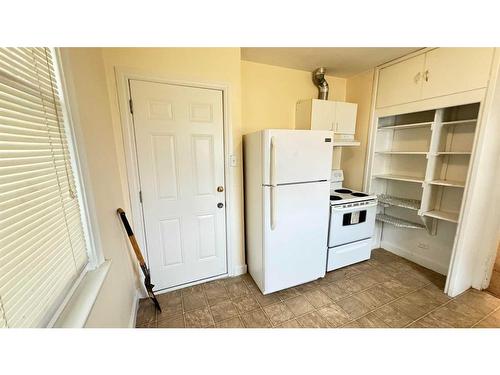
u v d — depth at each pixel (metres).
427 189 2.16
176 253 2.02
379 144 2.69
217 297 1.96
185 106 1.82
